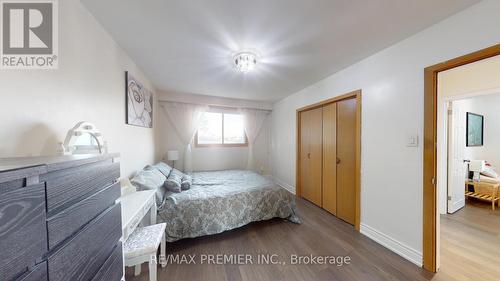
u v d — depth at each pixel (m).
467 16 1.37
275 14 1.42
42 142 1.01
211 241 2.11
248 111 4.52
